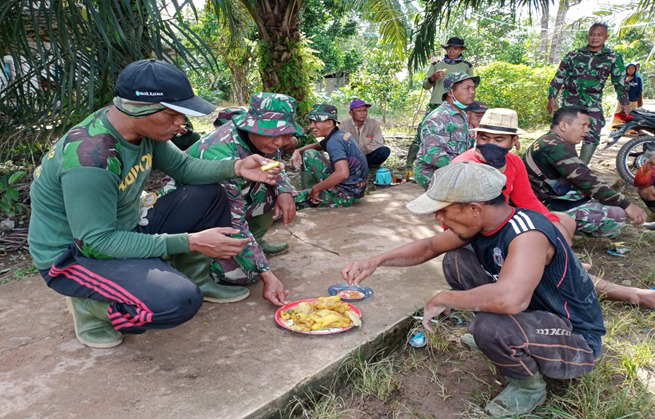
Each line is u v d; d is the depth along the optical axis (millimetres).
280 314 2684
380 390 2266
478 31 18828
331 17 21688
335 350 2387
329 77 23016
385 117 14055
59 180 2119
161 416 1943
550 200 3930
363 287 3033
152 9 4414
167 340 2498
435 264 3406
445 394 2297
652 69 16406
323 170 5199
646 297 2977
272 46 8688
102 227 2074
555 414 2098
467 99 4305
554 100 6617
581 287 2072
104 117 2146
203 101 2121
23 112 5277
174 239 2209
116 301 2174
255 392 2084
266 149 2877
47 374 2223
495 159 2857
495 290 1861
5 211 4570
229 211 2734
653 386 2311
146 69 2020
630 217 3674
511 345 1975
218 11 5559
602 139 9852
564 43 23438
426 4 8320
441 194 1924
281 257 3607
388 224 4355
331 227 4301
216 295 2861
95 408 1995
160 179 5953
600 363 2400
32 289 3160
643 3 7219
